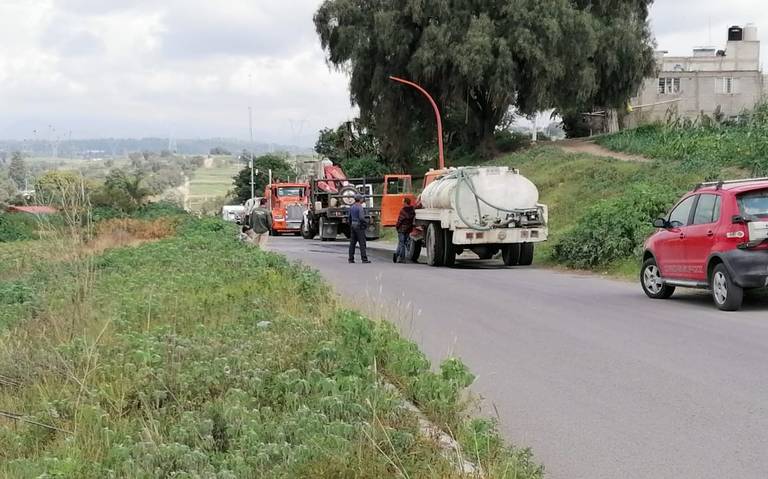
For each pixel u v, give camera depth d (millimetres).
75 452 6102
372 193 45625
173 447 5832
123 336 10023
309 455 5621
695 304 14922
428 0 52750
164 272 17656
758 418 7422
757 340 11039
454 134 65062
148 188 54375
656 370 9438
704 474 6066
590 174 38688
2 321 11867
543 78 52062
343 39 56031
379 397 7039
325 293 14391
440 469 5543
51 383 8211
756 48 86938
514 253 25250
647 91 82875
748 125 38594
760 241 13492
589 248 22484
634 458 6484
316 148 79062
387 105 56281
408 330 12102
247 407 7035
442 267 25062
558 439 7035
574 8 54562
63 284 13500
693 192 15242
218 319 11734
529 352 10695
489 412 7898
